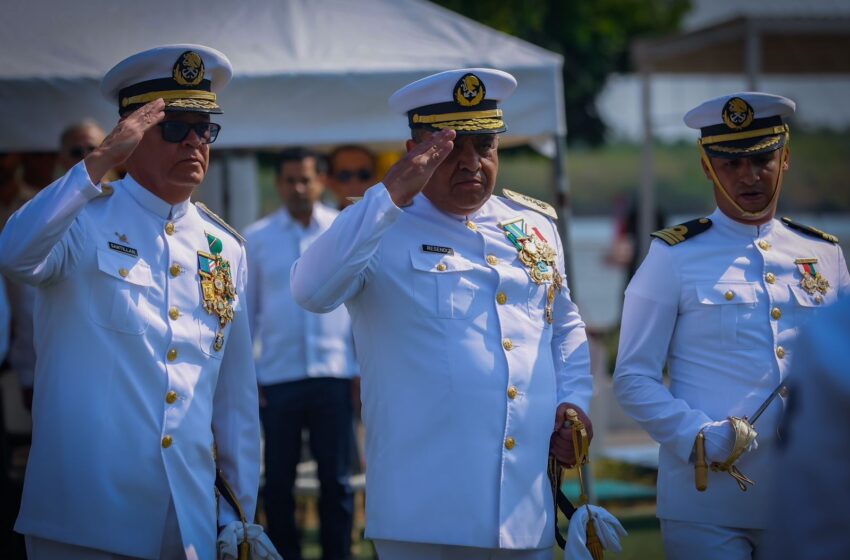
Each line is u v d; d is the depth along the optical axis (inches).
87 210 262.2
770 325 302.4
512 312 278.7
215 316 276.1
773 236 314.8
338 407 467.8
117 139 243.3
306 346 466.6
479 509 266.4
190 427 265.4
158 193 270.8
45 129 415.8
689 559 301.7
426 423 268.7
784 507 135.3
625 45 1902.1
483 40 443.5
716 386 301.0
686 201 2212.1
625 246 1498.5
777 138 311.3
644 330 308.7
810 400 135.1
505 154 1550.2
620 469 668.1
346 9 450.9
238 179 690.8
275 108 421.4
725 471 292.5
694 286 304.8
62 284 256.4
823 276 311.9
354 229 255.4
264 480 471.8
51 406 255.9
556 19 1768.0
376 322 275.6
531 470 274.1
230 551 271.1
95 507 252.5
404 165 258.5
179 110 265.6
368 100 424.5
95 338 255.9
